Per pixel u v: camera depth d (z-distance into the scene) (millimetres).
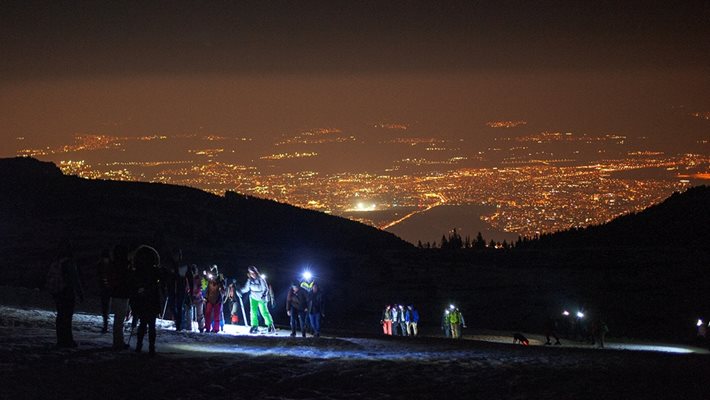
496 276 58000
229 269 51375
